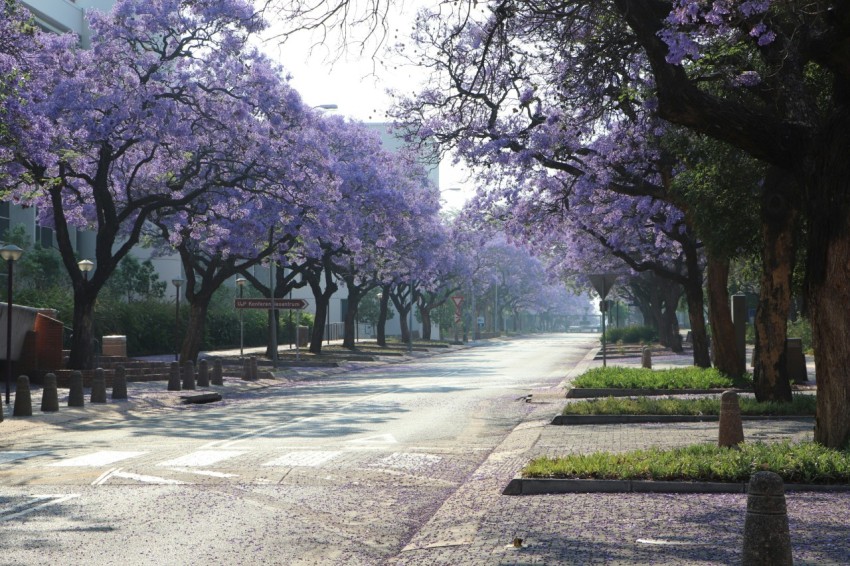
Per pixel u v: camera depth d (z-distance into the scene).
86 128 30.34
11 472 13.27
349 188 48.75
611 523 8.70
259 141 34.94
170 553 8.15
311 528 9.24
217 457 14.30
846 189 11.73
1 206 57.16
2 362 32.50
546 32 17.73
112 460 14.18
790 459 10.73
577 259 52.53
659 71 12.30
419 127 26.00
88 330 32.62
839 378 11.96
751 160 20.03
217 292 71.62
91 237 67.06
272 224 40.31
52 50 31.02
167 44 33.94
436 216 63.41
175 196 36.69
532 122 25.17
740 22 12.80
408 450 15.13
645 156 25.62
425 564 7.49
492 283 116.06
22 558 7.95
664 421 18.53
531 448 14.71
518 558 7.42
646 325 83.56
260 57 36.47
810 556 7.09
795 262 20.88
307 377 39.88
